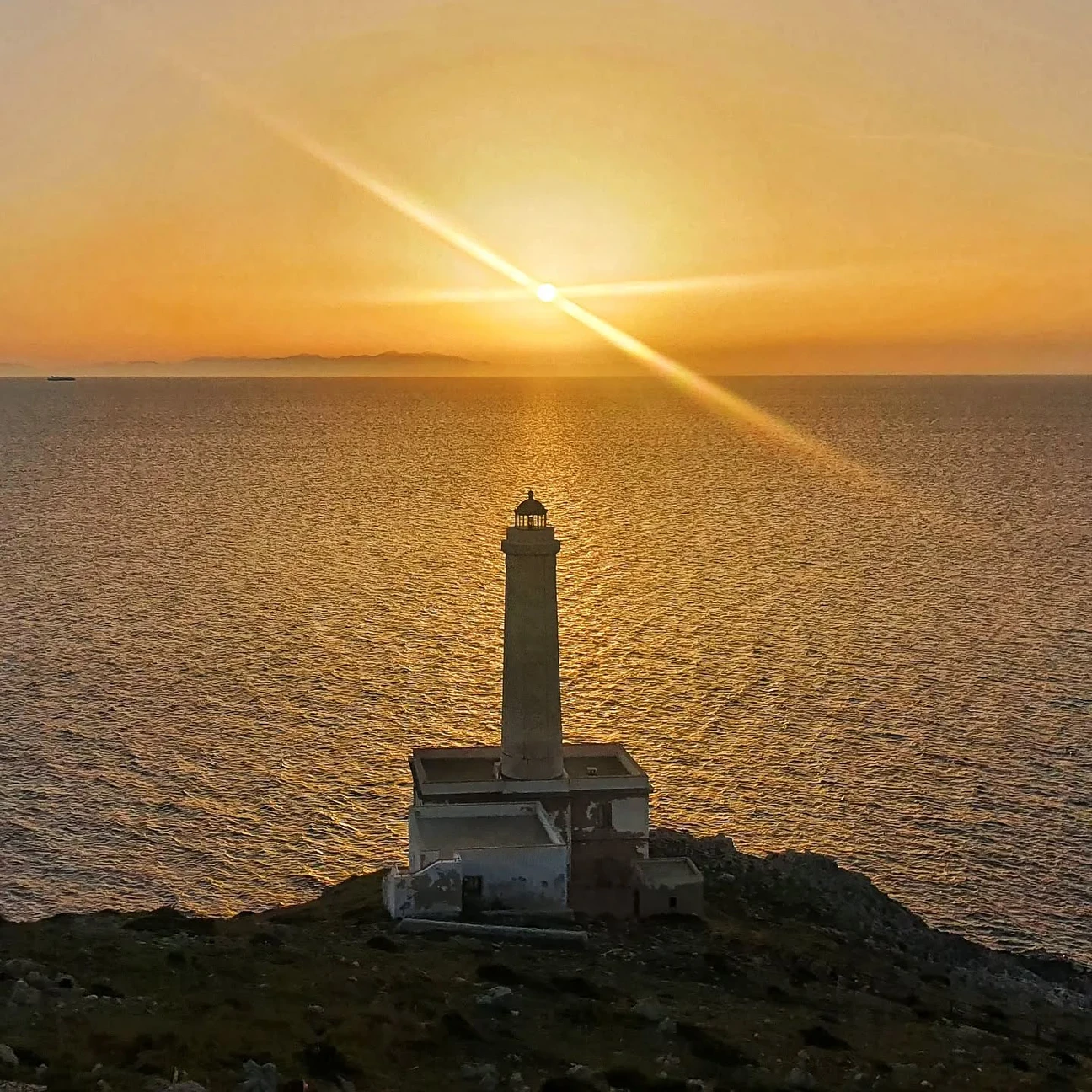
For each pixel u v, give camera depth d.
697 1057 40.34
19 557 194.12
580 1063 38.81
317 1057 35.56
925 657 133.25
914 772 98.81
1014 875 81.31
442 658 133.75
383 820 90.12
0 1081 30.69
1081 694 119.62
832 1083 39.94
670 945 53.66
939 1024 48.22
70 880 80.19
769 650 136.12
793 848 84.62
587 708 114.44
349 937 50.19
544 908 54.97
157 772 98.81
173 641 140.50
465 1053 38.19
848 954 58.06
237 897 78.06
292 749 104.25
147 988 39.84
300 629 147.50
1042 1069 44.19
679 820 89.06
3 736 106.56
